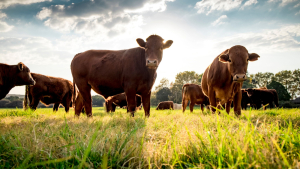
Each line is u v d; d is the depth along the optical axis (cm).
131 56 593
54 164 167
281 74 8194
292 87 7981
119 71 601
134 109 585
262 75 8512
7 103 4444
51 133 272
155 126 361
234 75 520
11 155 193
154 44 560
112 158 184
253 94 1934
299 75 7812
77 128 317
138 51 593
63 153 194
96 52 667
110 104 1566
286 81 8100
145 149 200
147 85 594
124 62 595
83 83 653
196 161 180
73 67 675
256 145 180
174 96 8769
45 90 1108
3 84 873
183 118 463
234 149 172
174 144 205
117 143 207
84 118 533
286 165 134
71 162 180
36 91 1084
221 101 618
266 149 164
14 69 893
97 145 208
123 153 189
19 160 183
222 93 597
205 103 1298
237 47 538
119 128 319
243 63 519
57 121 462
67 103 1220
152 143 229
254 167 141
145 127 325
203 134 249
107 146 208
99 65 623
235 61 521
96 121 419
